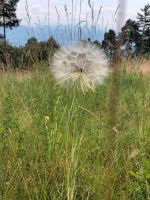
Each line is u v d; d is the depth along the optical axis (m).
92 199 3.01
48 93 4.61
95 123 4.07
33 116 3.92
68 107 4.00
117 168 3.33
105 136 3.69
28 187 3.05
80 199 3.06
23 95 4.83
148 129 4.25
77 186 3.10
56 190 3.05
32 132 3.55
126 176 3.18
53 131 3.39
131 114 4.58
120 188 3.07
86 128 3.80
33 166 3.18
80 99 4.32
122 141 3.77
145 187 3.09
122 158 3.54
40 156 3.34
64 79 2.58
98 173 3.13
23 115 4.02
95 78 2.54
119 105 4.64
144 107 4.86
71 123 3.55
